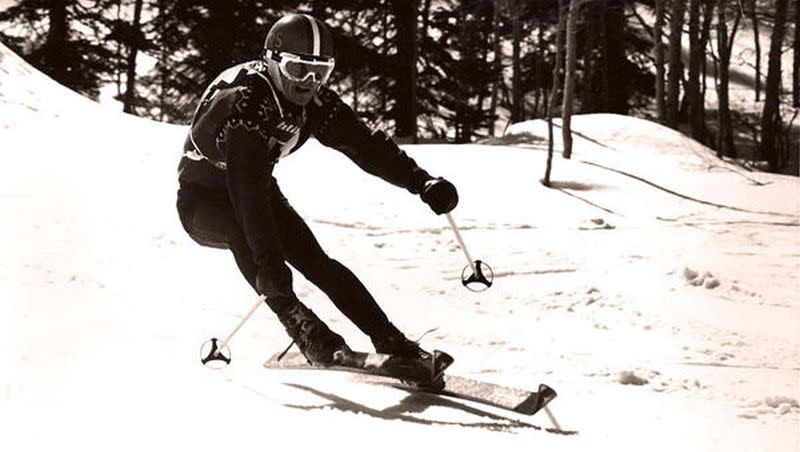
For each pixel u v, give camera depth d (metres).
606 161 19.67
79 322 4.78
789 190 18.58
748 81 49.88
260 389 3.89
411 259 10.29
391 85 32.41
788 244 12.91
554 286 9.16
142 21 49.47
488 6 40.44
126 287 6.29
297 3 31.34
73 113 15.55
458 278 9.38
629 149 21.47
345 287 3.85
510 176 16.05
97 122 15.34
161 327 5.02
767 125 34.12
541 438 3.38
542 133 22.27
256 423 3.09
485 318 7.60
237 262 3.78
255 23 31.58
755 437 4.17
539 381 5.41
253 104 3.55
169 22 34.59
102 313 5.15
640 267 10.34
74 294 5.62
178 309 5.72
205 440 2.82
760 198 17.23
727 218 14.84
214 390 3.64
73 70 35.72
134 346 4.36
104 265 7.13
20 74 16.41
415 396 4.01
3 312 4.79
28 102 15.36
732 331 7.67
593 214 14.06
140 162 13.09
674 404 4.99
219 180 3.88
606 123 22.66
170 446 2.73
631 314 8.12
